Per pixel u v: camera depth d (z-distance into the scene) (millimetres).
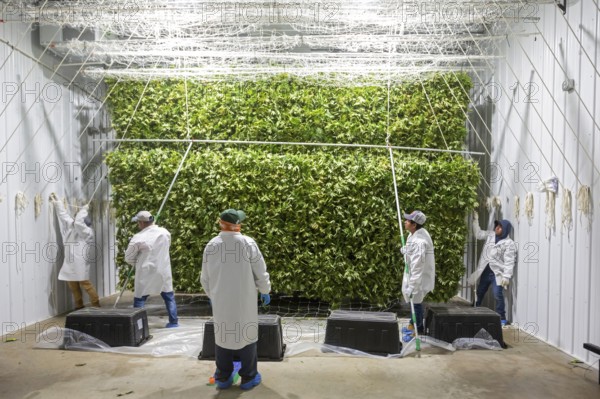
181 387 3975
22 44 5910
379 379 4164
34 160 6141
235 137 6969
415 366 4496
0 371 4332
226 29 6242
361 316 5055
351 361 4633
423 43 6324
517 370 4391
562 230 5023
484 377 4215
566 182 4969
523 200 5977
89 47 6047
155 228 5969
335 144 6754
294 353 4852
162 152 6738
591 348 4133
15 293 5703
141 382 4078
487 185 7238
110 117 7449
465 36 6418
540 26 5523
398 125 6836
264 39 6578
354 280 6516
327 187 6477
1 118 5457
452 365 4520
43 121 6355
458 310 5328
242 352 3938
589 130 4543
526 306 5848
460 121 6820
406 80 6918
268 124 6922
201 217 6578
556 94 5184
